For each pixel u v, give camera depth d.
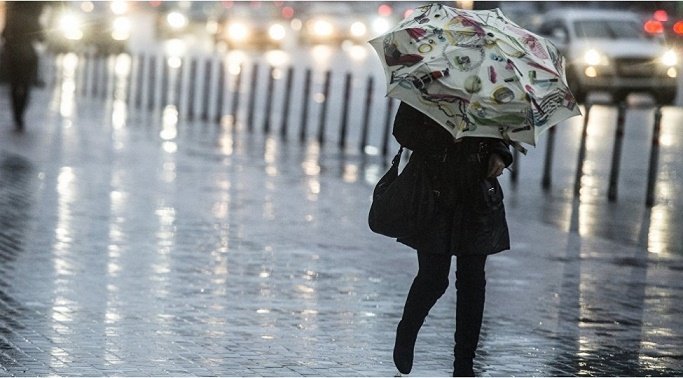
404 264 28.64
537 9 121.50
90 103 72.25
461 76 16.88
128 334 21.12
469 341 18.55
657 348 21.81
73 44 108.75
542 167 49.78
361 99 79.88
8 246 28.88
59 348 19.95
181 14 148.88
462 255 18.17
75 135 53.91
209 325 22.03
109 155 47.34
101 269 26.70
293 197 38.84
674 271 29.23
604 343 22.03
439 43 17.20
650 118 70.62
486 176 17.97
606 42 78.44
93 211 34.38
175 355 19.84
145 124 61.50
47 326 21.42
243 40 131.50
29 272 26.05
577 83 77.88
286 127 59.31
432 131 17.88
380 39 17.67
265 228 32.97
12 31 54.00
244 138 57.06
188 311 23.09
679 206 40.41
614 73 77.31
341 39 145.75
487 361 20.42
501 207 18.22
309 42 146.62
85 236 30.58
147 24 176.75
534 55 17.23
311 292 25.28
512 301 25.27
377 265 28.42
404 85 17.09
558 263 29.72
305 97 57.62
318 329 22.09
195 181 41.47
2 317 21.95
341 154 51.94
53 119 60.59
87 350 19.91
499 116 16.91
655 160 40.19
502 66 16.92
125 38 109.00
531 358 20.75
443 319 23.27
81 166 43.69
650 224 36.50
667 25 121.94
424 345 21.22
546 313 24.27
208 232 31.95
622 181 46.00
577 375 19.75
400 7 155.75
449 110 16.98
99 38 108.69
